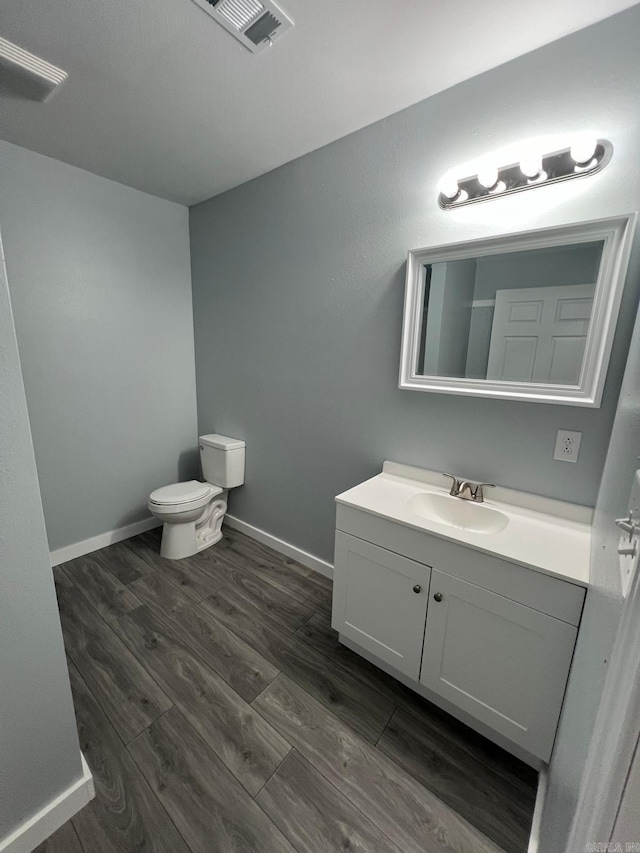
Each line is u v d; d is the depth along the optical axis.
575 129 1.21
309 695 1.47
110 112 1.59
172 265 2.65
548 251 1.30
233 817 1.08
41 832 1.02
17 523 0.89
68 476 2.33
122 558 2.41
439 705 1.42
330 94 1.47
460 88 1.40
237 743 1.28
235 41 1.22
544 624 1.07
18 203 1.93
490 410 1.51
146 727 1.33
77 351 2.27
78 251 2.18
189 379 2.89
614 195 1.17
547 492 1.43
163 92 1.46
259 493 2.59
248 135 1.76
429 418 1.68
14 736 0.94
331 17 1.12
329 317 1.97
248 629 1.81
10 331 0.82
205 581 2.18
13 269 1.97
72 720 1.05
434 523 1.32
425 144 1.52
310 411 2.17
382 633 1.48
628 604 0.45
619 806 0.33
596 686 0.64
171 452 2.87
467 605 1.22
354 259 1.81
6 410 0.84
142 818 1.07
